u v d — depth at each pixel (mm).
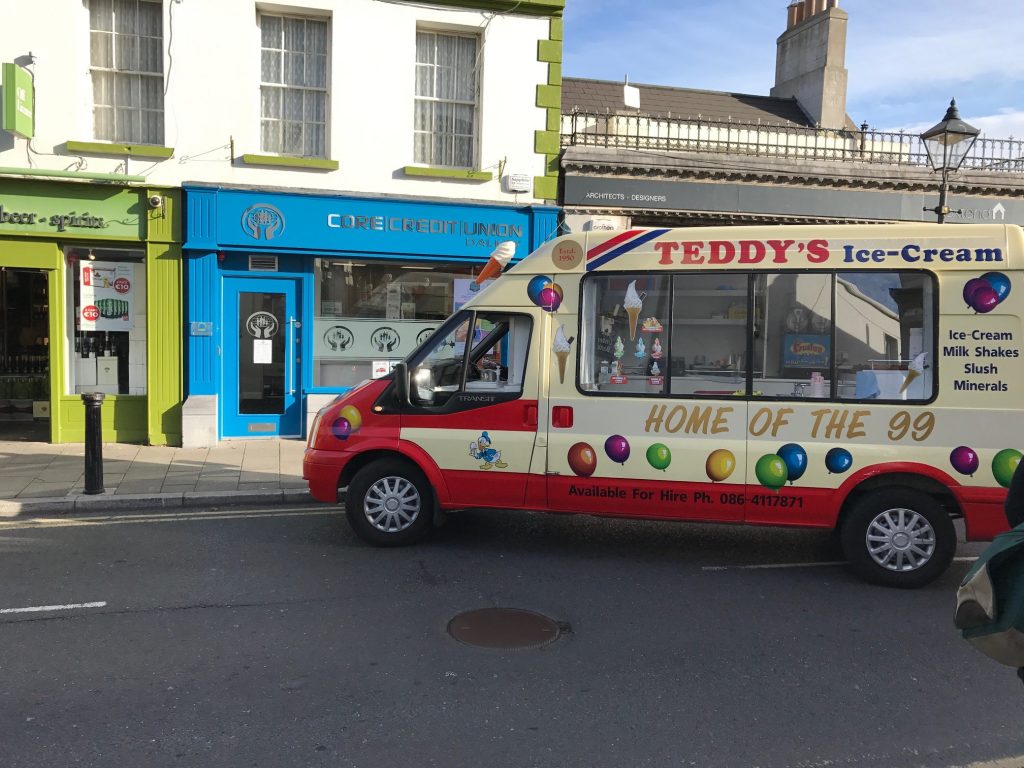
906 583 5414
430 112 11211
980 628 2180
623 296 5867
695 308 5754
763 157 12148
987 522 5270
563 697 3758
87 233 9992
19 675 3898
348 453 6184
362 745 3295
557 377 5926
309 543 6359
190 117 10188
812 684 3941
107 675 3914
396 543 6219
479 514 7426
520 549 6270
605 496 5859
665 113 16125
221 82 10258
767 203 12133
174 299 10297
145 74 10234
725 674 4043
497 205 11133
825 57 16828
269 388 10922
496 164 11234
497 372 6098
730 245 5730
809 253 5605
